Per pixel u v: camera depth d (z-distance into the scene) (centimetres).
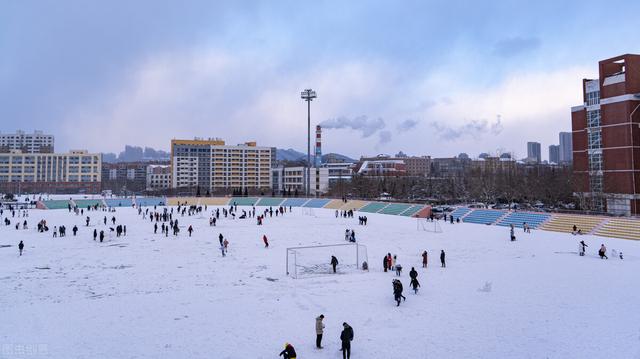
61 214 11406
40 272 4181
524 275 3891
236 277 3941
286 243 6066
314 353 2152
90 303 3100
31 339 2364
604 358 2062
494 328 2492
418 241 6231
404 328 2512
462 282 3644
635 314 2717
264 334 2436
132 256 5047
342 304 3028
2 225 8725
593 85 9350
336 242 6156
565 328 2477
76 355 2136
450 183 18812
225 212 10438
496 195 13450
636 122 8494
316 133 19600
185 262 4675
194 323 2639
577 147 9744
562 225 7350
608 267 4225
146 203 15562
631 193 8362
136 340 2350
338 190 18662
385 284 3625
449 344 2258
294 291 3419
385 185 19275
